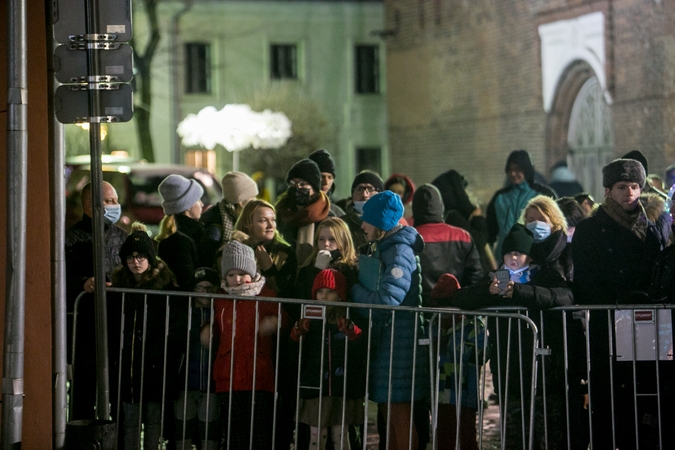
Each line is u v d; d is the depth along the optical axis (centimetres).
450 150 2872
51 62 762
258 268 809
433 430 738
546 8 2381
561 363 766
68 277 833
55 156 763
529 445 734
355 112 3900
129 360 780
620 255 782
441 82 2900
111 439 727
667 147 1919
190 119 2869
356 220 920
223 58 3812
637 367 757
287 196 905
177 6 3753
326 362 758
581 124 2334
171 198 897
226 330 767
